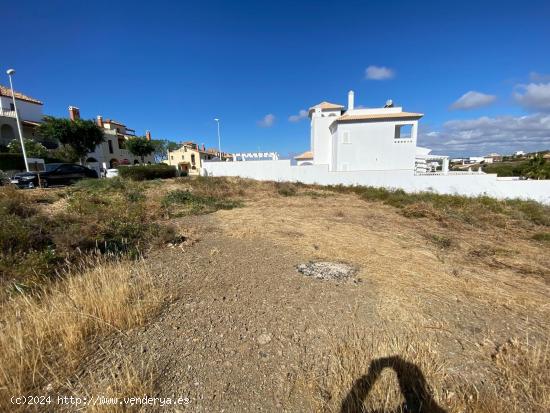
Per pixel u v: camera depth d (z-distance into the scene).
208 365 2.00
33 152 20.12
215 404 1.66
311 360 2.06
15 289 2.92
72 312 2.39
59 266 3.60
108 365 1.97
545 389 1.71
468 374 1.90
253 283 3.45
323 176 17.84
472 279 3.66
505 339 2.33
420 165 22.97
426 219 8.41
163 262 4.20
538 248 5.74
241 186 14.96
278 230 6.27
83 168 16.23
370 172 16.81
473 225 7.95
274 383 1.83
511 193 14.24
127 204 8.30
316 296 3.10
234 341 2.29
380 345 2.07
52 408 1.62
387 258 4.49
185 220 7.36
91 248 4.41
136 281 3.37
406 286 3.39
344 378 1.77
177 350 2.16
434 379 1.78
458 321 2.61
